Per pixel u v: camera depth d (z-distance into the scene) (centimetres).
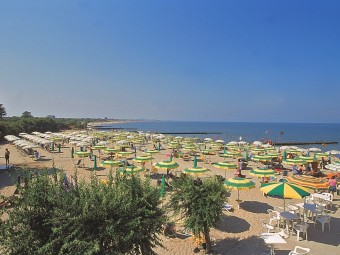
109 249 618
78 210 606
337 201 1656
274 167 2812
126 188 733
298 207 1384
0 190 1792
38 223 605
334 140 9025
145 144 5378
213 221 971
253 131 15150
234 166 2055
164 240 1084
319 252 1006
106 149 3119
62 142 5434
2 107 9088
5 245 568
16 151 4178
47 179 648
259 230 1212
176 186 1033
